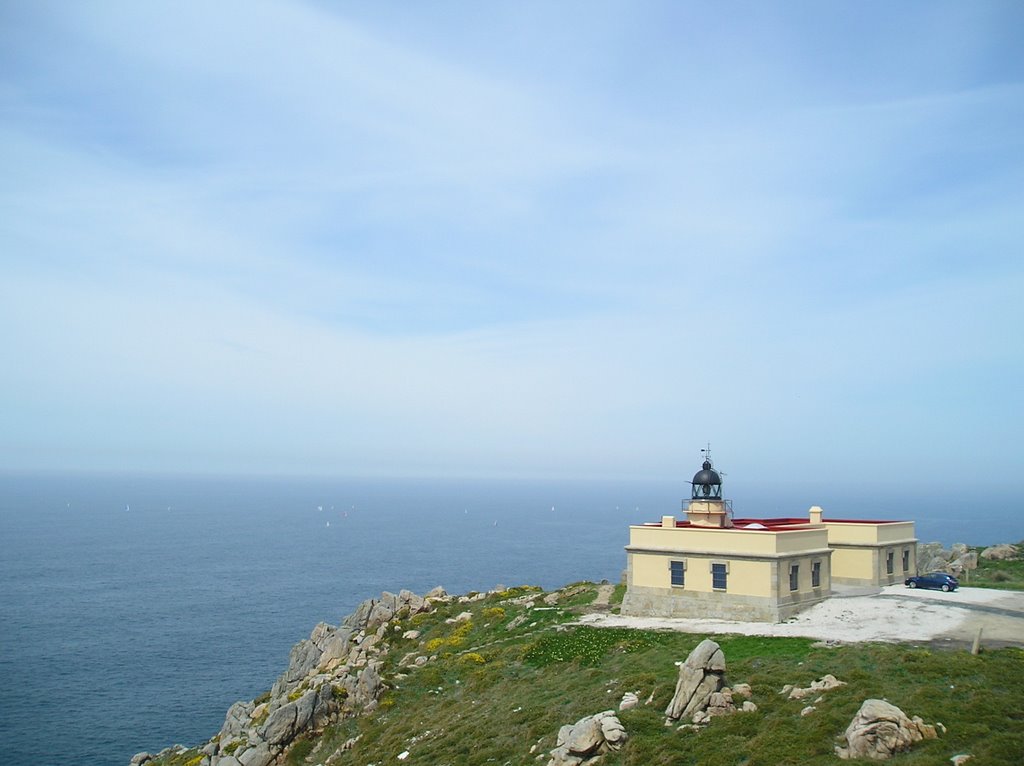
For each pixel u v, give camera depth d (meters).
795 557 59.44
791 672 39.69
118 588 194.12
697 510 65.81
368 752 47.59
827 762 29.23
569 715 41.16
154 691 111.31
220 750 59.72
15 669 120.69
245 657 129.50
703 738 33.41
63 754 88.69
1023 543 91.75
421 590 192.62
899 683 36.41
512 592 81.19
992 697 33.16
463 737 43.34
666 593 62.03
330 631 79.25
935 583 67.31
